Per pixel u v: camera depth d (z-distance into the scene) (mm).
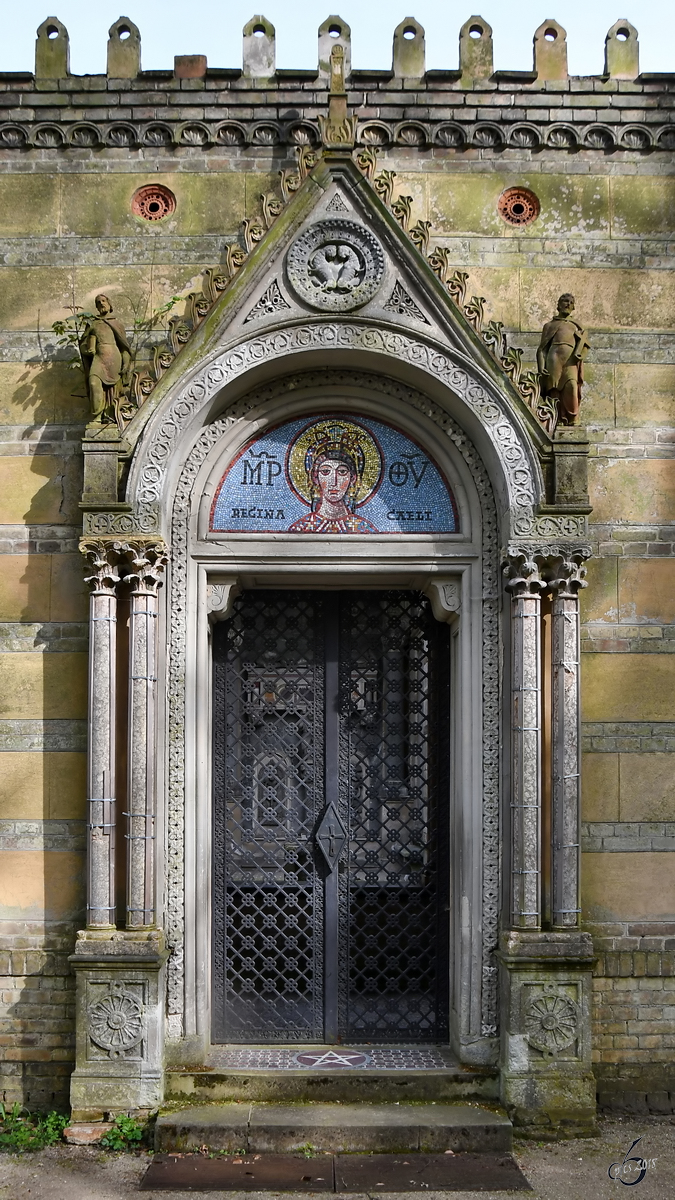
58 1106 7746
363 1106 7406
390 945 8367
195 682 7953
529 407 7773
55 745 7961
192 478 7992
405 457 8219
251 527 8094
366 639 8523
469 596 8039
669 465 8195
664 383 8242
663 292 8289
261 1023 8305
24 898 7883
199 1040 7715
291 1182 6574
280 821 8461
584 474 7695
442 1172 6730
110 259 8211
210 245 8211
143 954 7363
